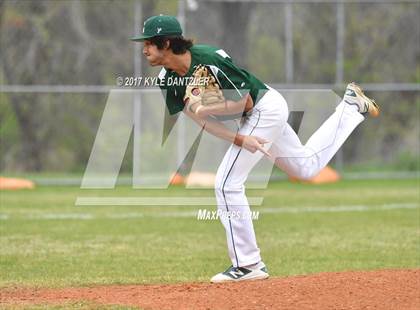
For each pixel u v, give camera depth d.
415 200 45.19
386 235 33.22
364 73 56.97
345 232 34.16
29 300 19.67
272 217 38.88
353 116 22.55
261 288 19.25
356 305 17.56
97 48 54.06
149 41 20.06
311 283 19.48
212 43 55.66
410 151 57.41
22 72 54.06
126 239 32.44
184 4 54.59
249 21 56.09
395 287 18.94
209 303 18.16
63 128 54.50
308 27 56.25
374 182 55.19
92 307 18.23
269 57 56.19
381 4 57.06
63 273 25.08
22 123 54.47
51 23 53.91
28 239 32.25
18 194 48.22
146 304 18.39
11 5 53.50
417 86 55.78
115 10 53.91
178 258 28.09
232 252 21.06
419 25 57.06
